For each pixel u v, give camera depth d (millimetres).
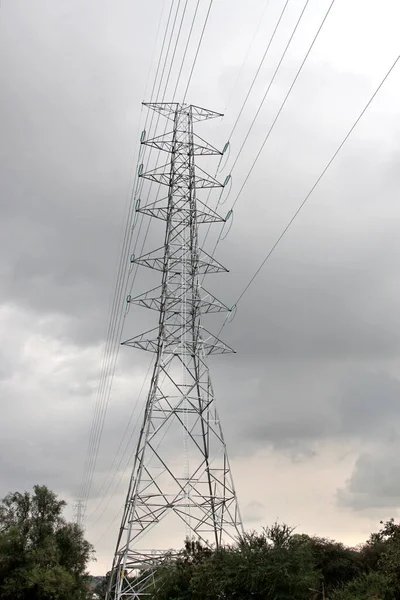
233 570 34156
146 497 40750
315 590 34469
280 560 33812
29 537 66500
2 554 60531
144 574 42906
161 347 46562
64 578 58906
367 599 37938
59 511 71562
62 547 67875
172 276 49375
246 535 36656
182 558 39250
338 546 60000
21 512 70688
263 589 32781
